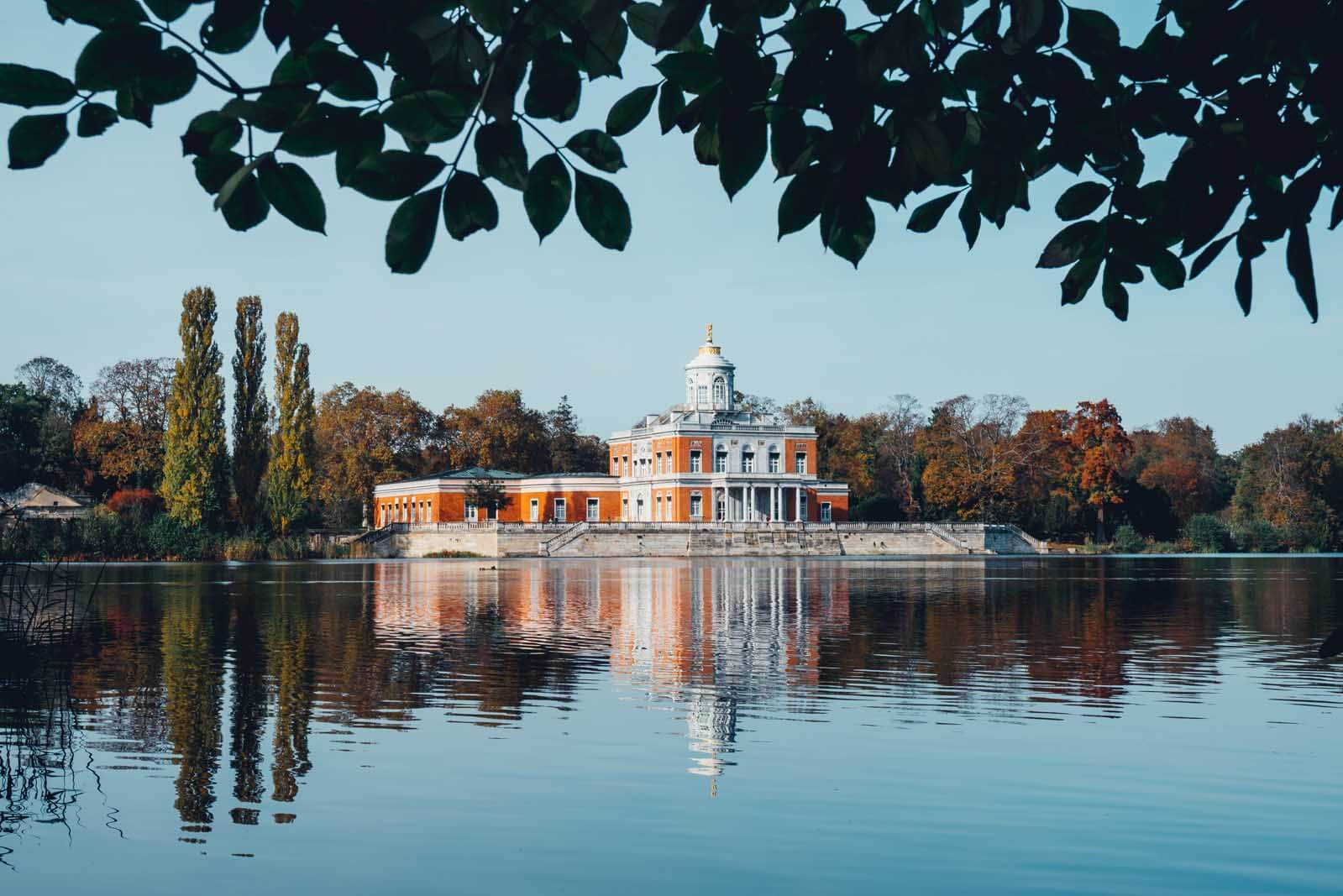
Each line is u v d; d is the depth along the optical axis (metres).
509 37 3.99
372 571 75.56
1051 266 5.01
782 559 105.75
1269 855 11.34
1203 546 122.56
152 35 3.64
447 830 12.18
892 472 145.12
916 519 132.00
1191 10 4.28
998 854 11.37
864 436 146.62
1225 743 16.31
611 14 4.01
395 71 3.94
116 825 12.37
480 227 4.14
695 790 13.71
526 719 18.25
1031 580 63.50
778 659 25.92
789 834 11.98
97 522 82.38
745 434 123.62
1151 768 14.73
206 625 34.34
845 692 21.00
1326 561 98.06
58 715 18.53
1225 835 11.98
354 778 14.35
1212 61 4.29
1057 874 10.80
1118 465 123.94
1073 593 51.38
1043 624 35.00
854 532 117.12
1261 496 129.25
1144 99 4.45
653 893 10.31
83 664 24.89
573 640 30.12
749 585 58.03
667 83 4.22
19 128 3.76
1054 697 20.44
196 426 86.69
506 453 143.00
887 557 111.19
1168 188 4.43
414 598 47.44
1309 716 18.44
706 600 46.22
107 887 10.46
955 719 18.25
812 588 55.59
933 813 12.77
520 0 4.02
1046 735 16.92
